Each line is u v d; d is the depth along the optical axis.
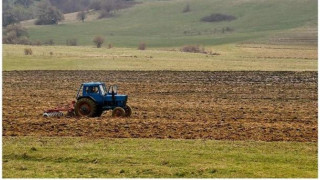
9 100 120.38
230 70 192.75
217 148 66.69
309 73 180.62
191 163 60.53
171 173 57.28
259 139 72.50
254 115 96.12
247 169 58.56
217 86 151.12
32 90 142.62
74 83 159.62
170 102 118.38
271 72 183.62
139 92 140.75
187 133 76.25
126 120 86.25
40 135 74.31
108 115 94.88
